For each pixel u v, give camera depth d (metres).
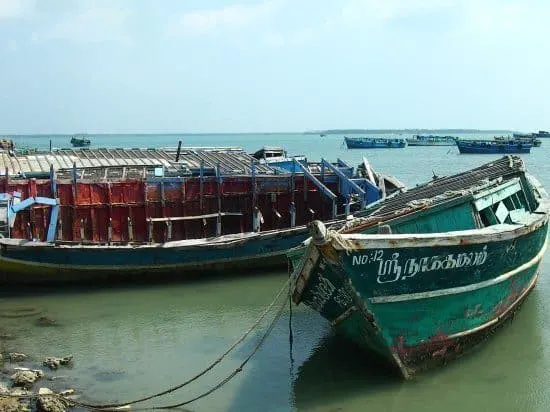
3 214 19.83
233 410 11.61
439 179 21.72
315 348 14.73
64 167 26.14
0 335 15.75
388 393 12.23
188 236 23.62
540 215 16.02
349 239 10.98
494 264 13.37
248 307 18.19
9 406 11.16
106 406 11.63
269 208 24.53
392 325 12.06
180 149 30.61
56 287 20.20
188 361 14.05
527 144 104.25
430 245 11.70
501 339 15.02
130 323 16.77
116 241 21.78
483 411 11.46
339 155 118.31
